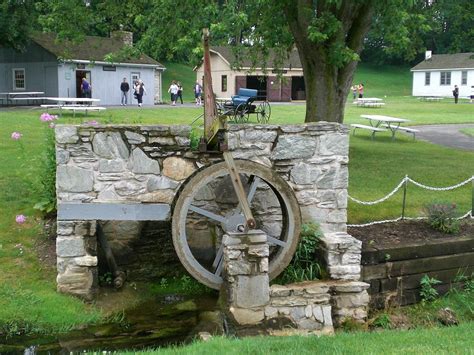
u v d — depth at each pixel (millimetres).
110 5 16109
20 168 11547
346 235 7969
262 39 16328
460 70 56031
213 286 7699
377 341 6031
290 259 7789
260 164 7668
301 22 12539
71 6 15383
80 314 7262
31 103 34375
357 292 7488
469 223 9688
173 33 13180
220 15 11906
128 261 8328
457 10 16250
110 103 36500
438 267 8695
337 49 11992
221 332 6879
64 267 7613
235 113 20141
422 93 59250
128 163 7750
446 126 26734
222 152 7559
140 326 7113
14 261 8109
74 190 7668
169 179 7852
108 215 7699
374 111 35062
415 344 5879
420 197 11078
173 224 7531
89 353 5938
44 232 8852
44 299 7363
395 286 8469
